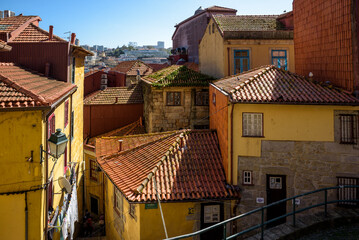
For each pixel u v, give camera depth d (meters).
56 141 9.51
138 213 12.09
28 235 9.89
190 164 13.70
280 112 12.54
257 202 12.63
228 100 12.76
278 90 12.95
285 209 12.65
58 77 15.61
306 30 16.64
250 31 20.53
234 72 20.55
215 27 22.47
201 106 21.69
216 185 12.72
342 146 12.36
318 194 12.45
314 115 12.44
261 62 20.70
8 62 15.23
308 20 16.38
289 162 12.55
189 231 12.41
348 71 12.89
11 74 12.03
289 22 21.98
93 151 22.27
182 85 21.12
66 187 11.20
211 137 15.39
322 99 12.25
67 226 13.25
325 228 10.28
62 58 15.60
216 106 16.14
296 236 9.72
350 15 12.68
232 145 12.64
